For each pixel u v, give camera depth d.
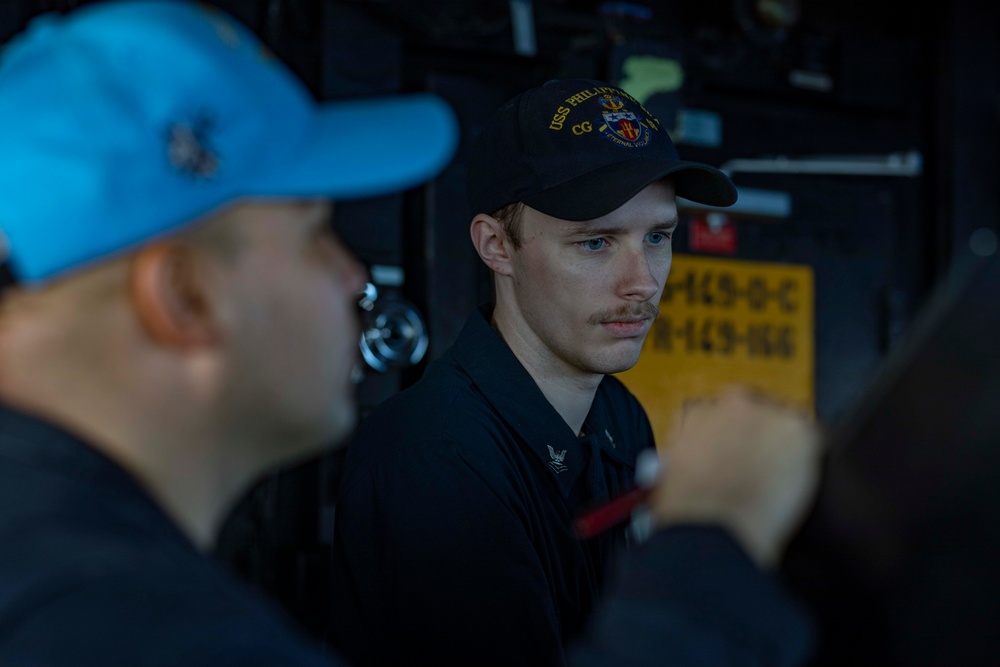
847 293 2.95
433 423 1.31
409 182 0.70
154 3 0.66
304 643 0.60
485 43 2.48
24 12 2.06
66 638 0.52
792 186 2.89
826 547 0.67
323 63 2.31
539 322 1.41
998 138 3.09
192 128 0.62
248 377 0.67
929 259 3.08
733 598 0.60
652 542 0.63
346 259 0.75
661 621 0.59
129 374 0.63
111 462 0.62
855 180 2.98
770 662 0.60
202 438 0.67
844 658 0.66
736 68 2.80
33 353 0.63
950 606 0.63
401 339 2.28
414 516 1.25
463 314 2.39
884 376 0.67
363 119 0.71
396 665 1.26
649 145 1.41
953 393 0.64
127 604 0.54
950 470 0.64
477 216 1.47
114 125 0.60
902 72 3.05
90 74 0.60
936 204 3.07
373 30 2.36
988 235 3.07
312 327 0.70
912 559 0.64
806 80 2.90
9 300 0.62
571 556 1.39
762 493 0.64
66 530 0.57
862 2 3.04
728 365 2.77
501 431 1.36
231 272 0.66
